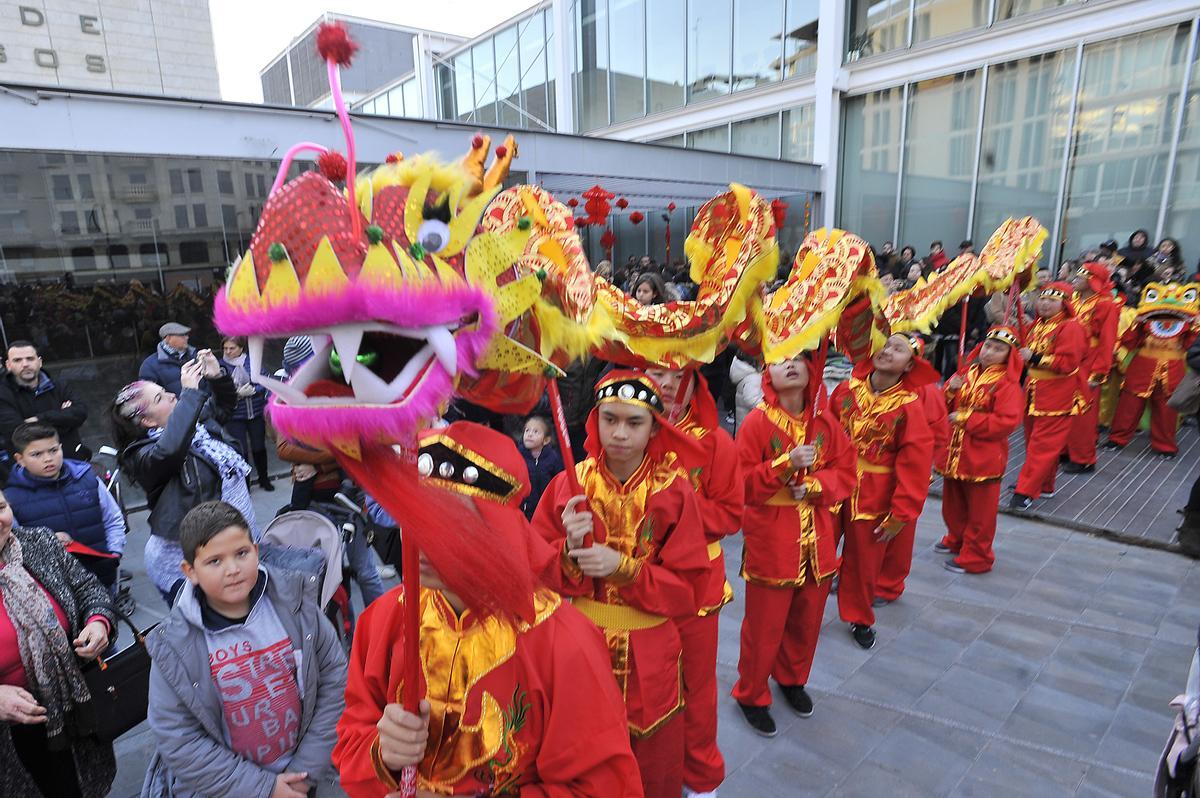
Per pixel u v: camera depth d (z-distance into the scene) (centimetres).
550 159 879
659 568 212
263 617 197
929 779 280
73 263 567
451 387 92
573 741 131
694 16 1496
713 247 222
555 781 133
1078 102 1045
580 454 463
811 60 1330
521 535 131
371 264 82
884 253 1136
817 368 296
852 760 292
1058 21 1043
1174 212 980
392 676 138
